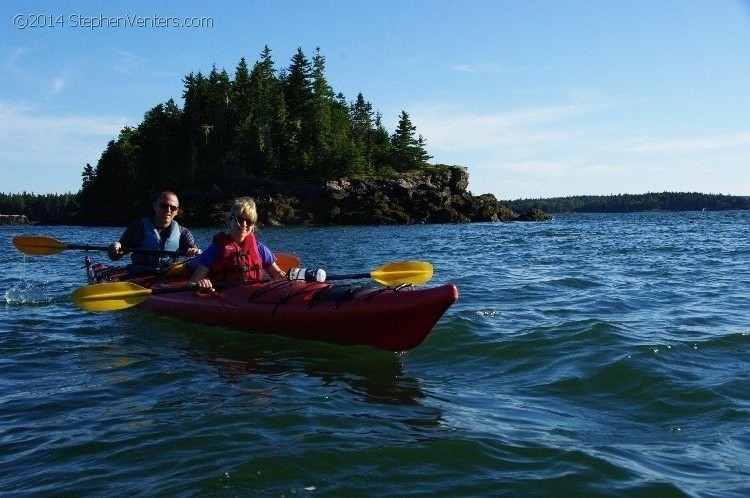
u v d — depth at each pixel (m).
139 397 4.63
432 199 61.19
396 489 3.15
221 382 5.01
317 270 6.68
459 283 10.66
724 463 3.44
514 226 48.38
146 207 65.06
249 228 7.04
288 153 65.38
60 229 54.62
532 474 3.31
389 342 5.84
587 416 4.20
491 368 5.38
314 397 4.59
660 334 6.32
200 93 70.00
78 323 7.44
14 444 3.76
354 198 60.16
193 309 7.16
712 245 21.19
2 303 8.96
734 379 4.83
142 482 3.22
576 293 9.38
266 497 3.05
